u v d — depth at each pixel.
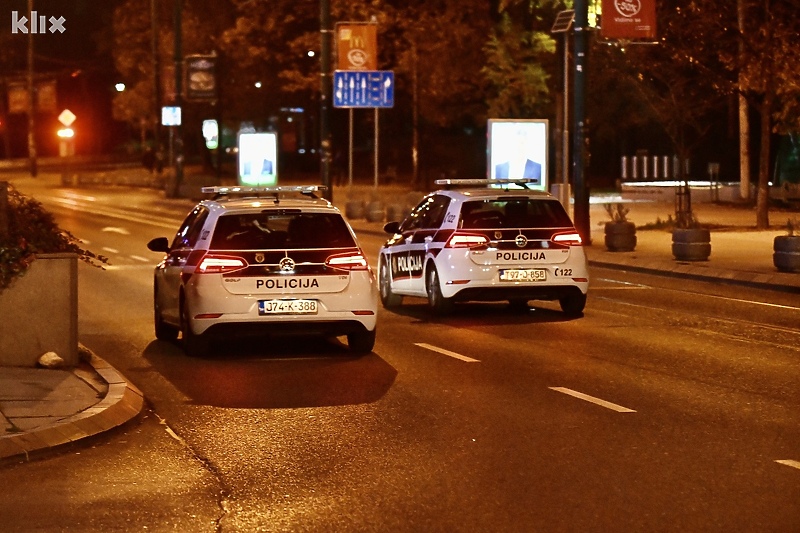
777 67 41.41
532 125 44.88
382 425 13.87
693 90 55.97
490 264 23.31
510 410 14.64
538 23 63.75
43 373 16.17
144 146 115.31
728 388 16.05
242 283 18.27
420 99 74.56
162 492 11.02
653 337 21.00
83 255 17.16
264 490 11.07
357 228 51.81
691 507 10.31
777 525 9.78
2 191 16.61
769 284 30.38
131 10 97.50
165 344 20.44
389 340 20.81
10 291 16.61
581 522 9.91
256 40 80.00
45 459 12.29
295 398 15.58
